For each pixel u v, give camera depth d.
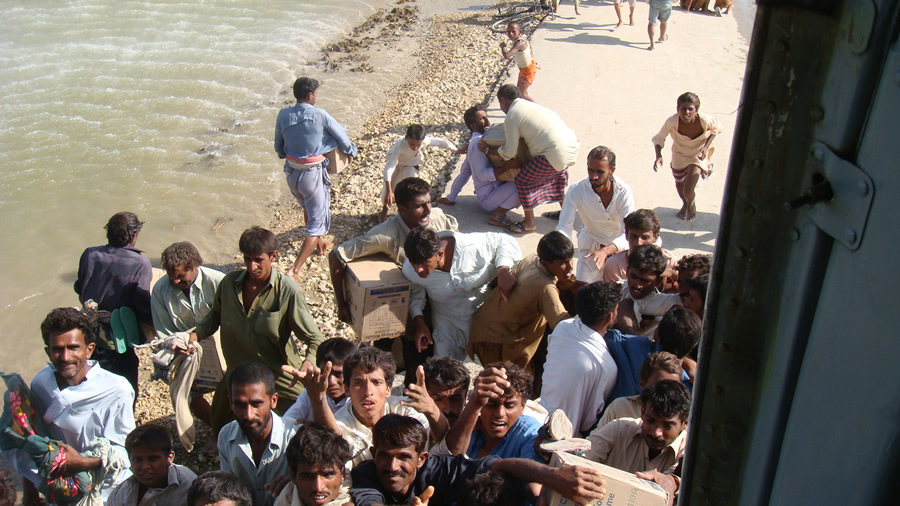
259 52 16.42
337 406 4.67
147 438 4.21
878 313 1.25
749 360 1.63
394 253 5.71
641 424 3.73
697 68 14.06
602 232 6.58
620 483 2.93
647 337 4.82
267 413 4.34
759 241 1.53
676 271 5.48
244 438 4.46
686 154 8.48
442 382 4.28
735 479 1.75
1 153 12.13
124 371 6.18
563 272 5.10
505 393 3.80
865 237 1.27
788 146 1.43
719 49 15.12
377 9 19.33
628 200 6.30
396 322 5.50
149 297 6.17
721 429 1.74
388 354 4.30
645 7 17.86
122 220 6.18
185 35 17.33
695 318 4.26
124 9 19.03
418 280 5.51
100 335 5.98
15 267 9.48
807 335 1.47
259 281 5.30
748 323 1.60
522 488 3.32
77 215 10.59
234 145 12.54
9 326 8.53
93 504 5.02
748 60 1.45
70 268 9.50
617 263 6.10
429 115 13.16
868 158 1.25
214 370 5.88
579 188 6.42
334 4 19.64
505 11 18.48
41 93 14.26
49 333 4.94
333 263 5.69
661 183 9.79
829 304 1.38
